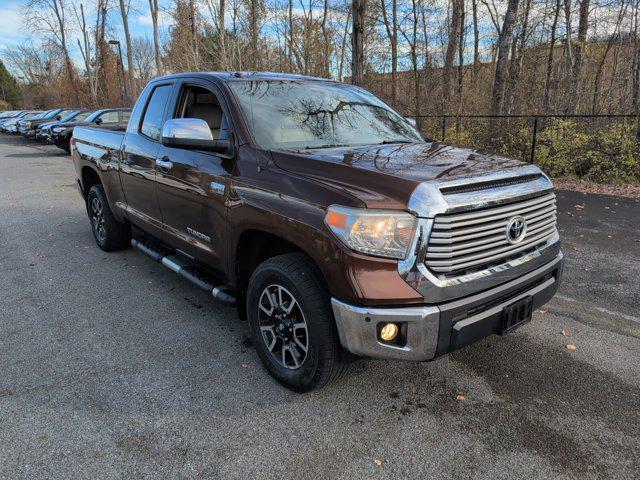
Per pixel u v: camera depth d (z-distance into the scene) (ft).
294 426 8.58
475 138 42.57
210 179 10.66
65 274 16.40
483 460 7.75
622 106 42.60
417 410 9.04
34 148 72.33
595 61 61.00
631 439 8.21
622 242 19.38
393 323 7.68
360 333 7.77
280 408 9.08
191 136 10.24
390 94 71.72
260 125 10.50
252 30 70.23
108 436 8.31
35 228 22.94
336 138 11.10
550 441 8.18
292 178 8.88
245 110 10.64
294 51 73.87
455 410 9.03
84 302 14.06
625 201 27.30
